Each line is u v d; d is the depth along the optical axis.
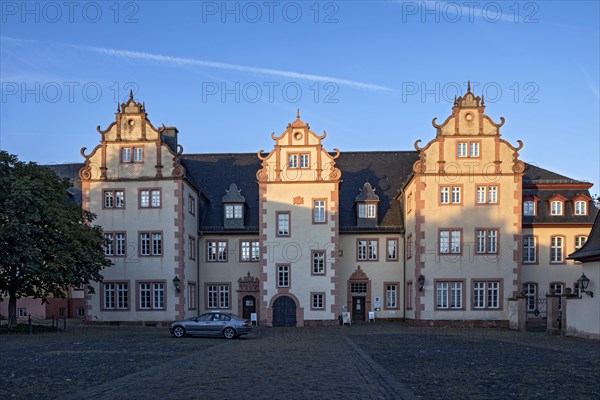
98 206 44.38
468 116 43.78
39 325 37.75
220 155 55.00
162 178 44.12
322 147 45.53
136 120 44.66
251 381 15.52
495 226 43.25
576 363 19.86
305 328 42.03
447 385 14.97
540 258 45.97
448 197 43.47
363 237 48.69
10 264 34.12
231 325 32.22
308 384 15.03
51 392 13.94
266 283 45.00
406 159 54.38
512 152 43.59
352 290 48.47
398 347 26.09
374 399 12.98
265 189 45.47
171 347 26.09
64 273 35.38
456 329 40.50
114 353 23.23
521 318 38.59
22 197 33.56
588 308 31.28
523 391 14.14
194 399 12.98
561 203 46.56
